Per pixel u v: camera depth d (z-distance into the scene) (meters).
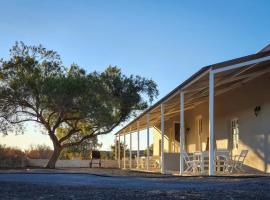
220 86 15.26
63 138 26.08
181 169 13.61
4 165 27.33
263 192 6.34
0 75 24.33
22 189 7.40
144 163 23.84
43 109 24.44
